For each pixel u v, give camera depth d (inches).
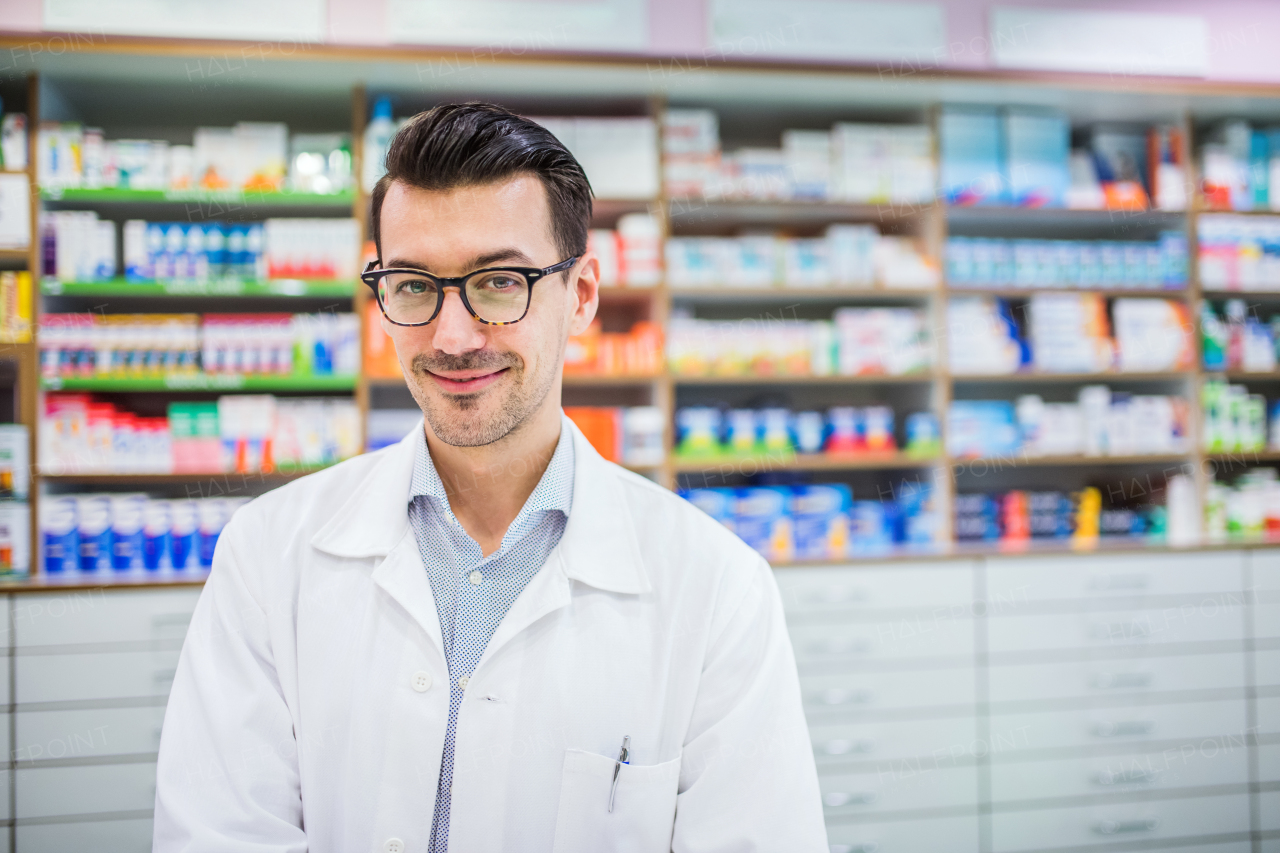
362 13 112.8
